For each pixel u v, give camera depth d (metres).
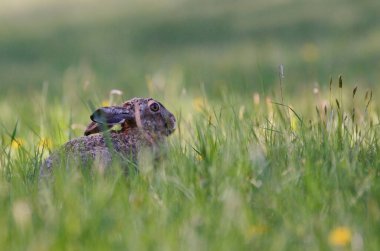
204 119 30.06
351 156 23.30
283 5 90.06
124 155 24.48
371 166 23.17
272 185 20.78
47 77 67.62
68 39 88.25
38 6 110.00
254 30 82.12
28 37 91.31
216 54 72.94
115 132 25.28
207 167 22.38
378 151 24.09
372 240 17.77
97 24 94.50
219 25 86.12
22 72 72.25
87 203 19.70
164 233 18.05
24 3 113.12
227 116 30.12
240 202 19.12
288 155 23.23
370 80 54.50
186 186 21.22
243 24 84.94
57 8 107.38
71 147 24.11
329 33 76.31
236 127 26.03
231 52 73.00
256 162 21.98
